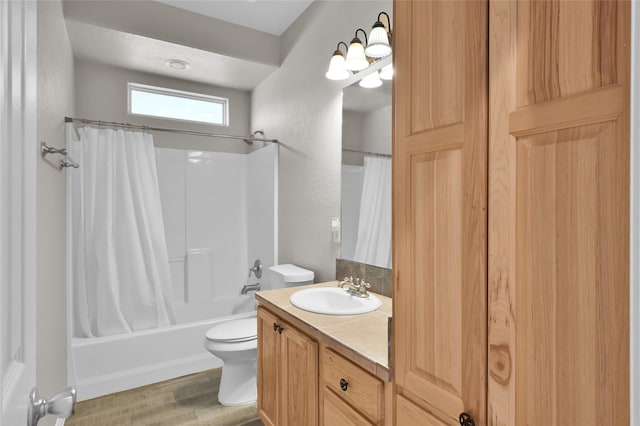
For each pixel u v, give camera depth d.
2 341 0.47
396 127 0.96
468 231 0.75
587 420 0.56
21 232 0.57
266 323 1.79
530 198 0.64
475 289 0.74
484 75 0.72
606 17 0.53
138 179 2.85
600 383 0.55
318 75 2.41
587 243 0.56
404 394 0.94
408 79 0.92
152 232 2.90
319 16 2.41
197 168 3.44
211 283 3.48
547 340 0.62
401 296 0.94
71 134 2.33
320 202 2.36
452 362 0.79
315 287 1.96
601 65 0.54
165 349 2.54
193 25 2.66
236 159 3.63
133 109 3.20
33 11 0.63
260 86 3.42
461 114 0.77
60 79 2.04
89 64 2.96
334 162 2.23
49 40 1.68
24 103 0.58
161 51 2.72
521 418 0.66
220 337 2.13
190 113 3.48
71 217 2.30
